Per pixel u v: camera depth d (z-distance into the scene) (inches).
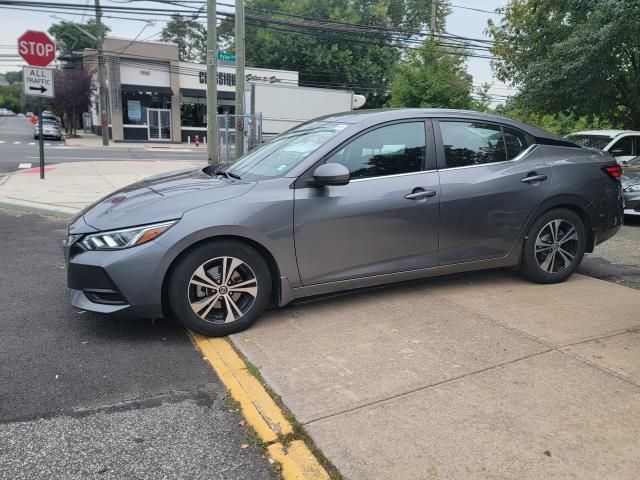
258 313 163.5
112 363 145.9
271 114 907.4
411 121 181.0
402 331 161.3
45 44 492.7
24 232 309.1
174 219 151.7
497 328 162.7
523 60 638.5
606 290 199.0
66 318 176.9
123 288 149.3
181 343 159.0
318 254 166.4
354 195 168.6
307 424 114.7
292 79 1643.7
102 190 460.8
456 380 131.6
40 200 399.9
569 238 204.1
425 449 105.7
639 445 106.0
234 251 157.5
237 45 561.3
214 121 543.2
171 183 177.9
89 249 152.1
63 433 114.2
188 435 114.3
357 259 172.1
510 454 103.7
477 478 97.6
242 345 153.5
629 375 133.4
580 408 118.9
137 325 171.5
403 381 131.6
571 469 99.3
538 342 152.6
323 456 104.7
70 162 795.4
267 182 163.0
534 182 193.8
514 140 198.2
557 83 558.9
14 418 119.3
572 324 165.8
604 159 211.8
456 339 155.3
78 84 1759.4
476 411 118.1
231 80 1600.6
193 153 1175.6
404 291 196.2
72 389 132.2
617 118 668.1
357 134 172.2
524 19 630.5
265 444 110.0
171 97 1568.7
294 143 184.2
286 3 1859.0
